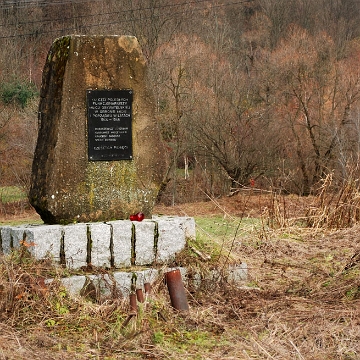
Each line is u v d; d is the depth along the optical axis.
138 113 8.00
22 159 22.80
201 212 17.17
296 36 27.56
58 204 7.59
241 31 35.66
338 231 11.02
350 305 6.78
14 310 6.24
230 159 21.27
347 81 23.12
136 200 7.99
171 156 21.44
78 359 5.35
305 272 8.40
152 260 7.50
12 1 37.38
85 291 6.89
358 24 36.53
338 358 5.41
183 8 32.09
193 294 7.25
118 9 30.19
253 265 8.70
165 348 5.59
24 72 36.25
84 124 7.70
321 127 21.62
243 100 23.31
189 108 21.88
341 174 20.17
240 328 6.16
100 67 7.77
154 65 22.94
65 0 35.84
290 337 5.84
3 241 7.50
